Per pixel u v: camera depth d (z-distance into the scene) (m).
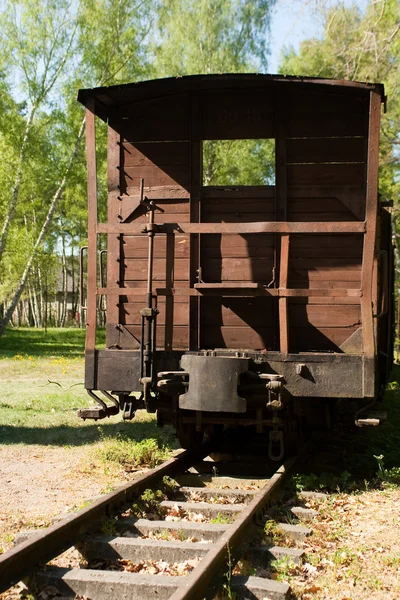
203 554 4.62
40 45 27.22
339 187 7.30
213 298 7.44
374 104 6.73
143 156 7.68
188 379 7.00
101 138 28.61
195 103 7.54
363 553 4.87
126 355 7.29
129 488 5.76
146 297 7.54
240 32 30.88
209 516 5.73
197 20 30.77
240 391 7.05
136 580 4.11
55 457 8.04
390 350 11.44
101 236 34.31
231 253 7.40
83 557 4.73
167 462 6.99
